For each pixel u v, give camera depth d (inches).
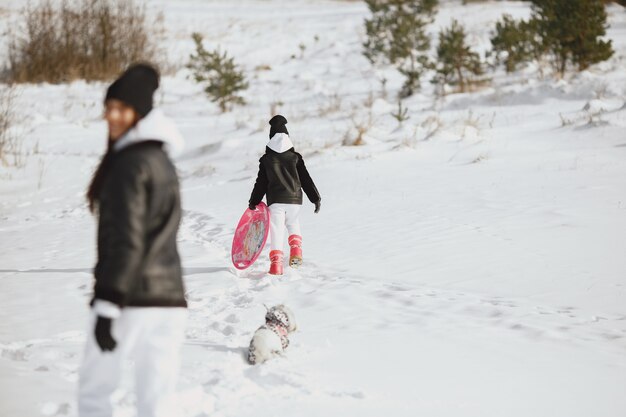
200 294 546.0
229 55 2348.7
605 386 353.7
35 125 1702.8
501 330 449.1
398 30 1967.3
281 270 601.3
